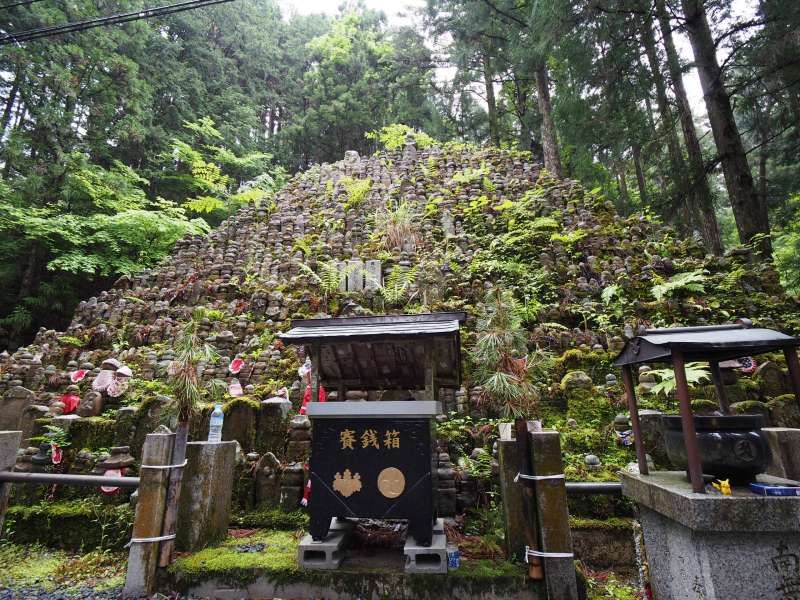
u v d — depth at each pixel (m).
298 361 6.32
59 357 7.72
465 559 3.06
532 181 13.19
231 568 2.99
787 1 7.25
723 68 9.06
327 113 24.11
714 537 2.20
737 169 9.27
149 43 18.80
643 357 2.88
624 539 3.44
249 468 4.45
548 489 2.82
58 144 13.45
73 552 3.94
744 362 5.05
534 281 7.59
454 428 4.80
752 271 7.19
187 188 19.06
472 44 17.27
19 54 12.59
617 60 9.65
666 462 4.11
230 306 8.50
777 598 2.10
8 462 3.70
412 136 18.20
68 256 12.40
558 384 5.29
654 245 8.37
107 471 4.34
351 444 3.08
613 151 11.83
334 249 10.03
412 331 3.13
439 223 10.59
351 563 3.01
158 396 5.07
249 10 27.02
